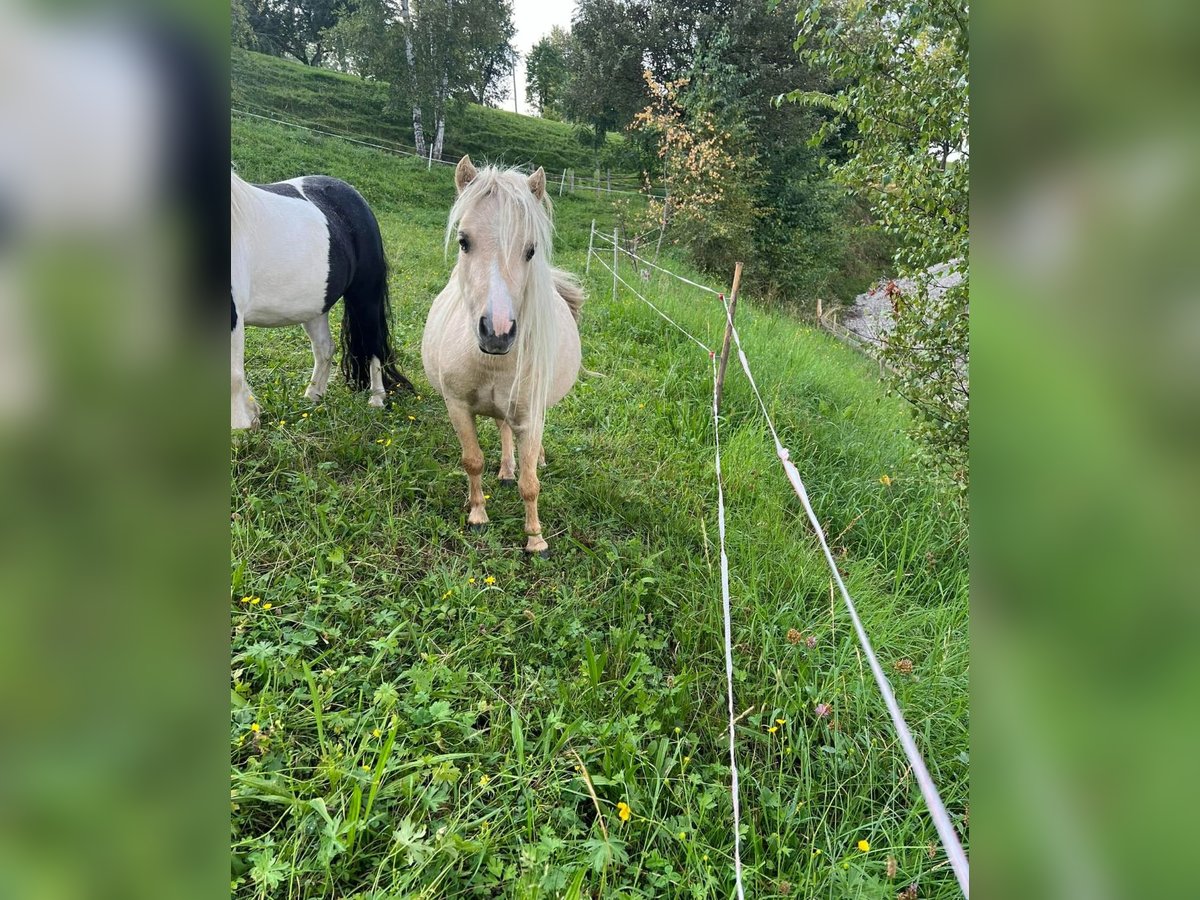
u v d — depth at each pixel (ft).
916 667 7.52
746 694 7.22
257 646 6.64
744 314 26.23
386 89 83.92
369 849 5.29
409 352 16.69
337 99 78.54
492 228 7.89
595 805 5.75
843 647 7.61
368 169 55.88
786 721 6.59
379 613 7.68
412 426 12.59
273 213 11.44
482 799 5.89
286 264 11.57
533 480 9.57
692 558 9.59
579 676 7.30
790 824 5.72
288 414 11.86
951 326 8.52
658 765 6.16
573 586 9.00
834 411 16.80
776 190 51.03
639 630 8.19
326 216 12.56
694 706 7.04
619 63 61.67
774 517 10.54
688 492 11.42
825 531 10.92
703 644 8.05
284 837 5.27
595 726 6.49
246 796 5.24
